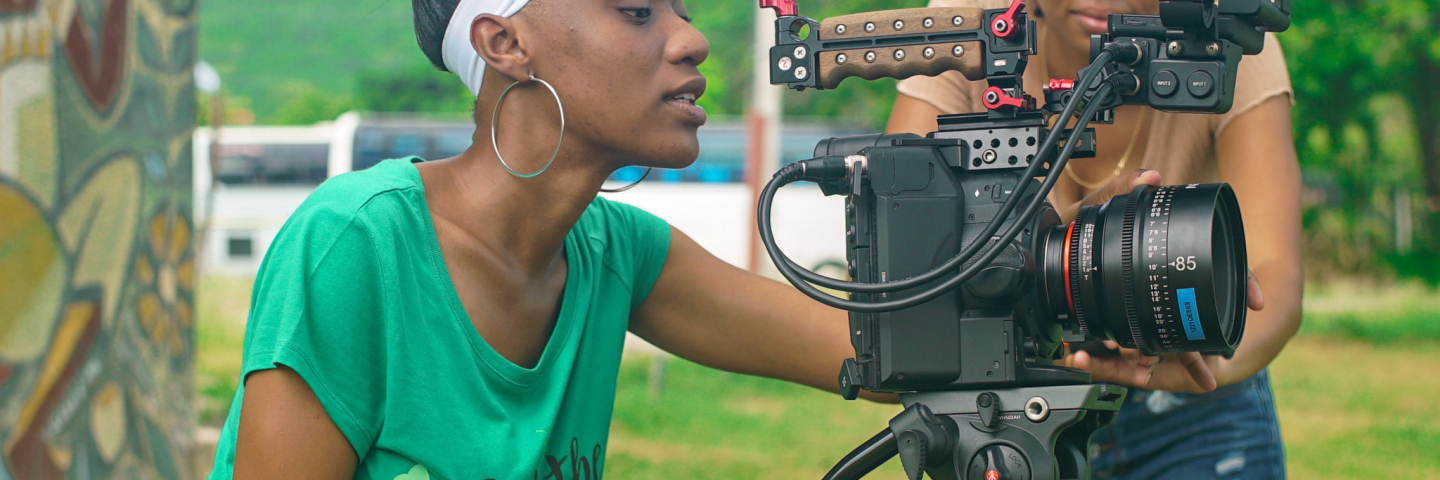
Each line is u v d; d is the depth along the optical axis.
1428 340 12.12
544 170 1.45
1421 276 15.05
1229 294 1.42
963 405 1.41
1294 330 1.95
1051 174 1.32
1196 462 2.22
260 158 17.27
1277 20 1.45
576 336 1.56
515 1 1.40
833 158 1.40
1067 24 2.00
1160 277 1.32
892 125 2.29
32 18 3.15
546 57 1.41
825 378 1.73
